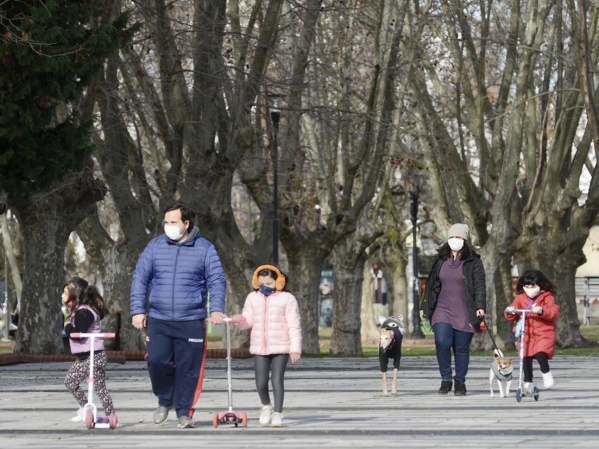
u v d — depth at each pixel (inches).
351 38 3784.5
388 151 4028.1
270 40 3262.8
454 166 4163.4
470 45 4050.2
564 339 4709.6
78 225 3695.9
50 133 2837.1
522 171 5516.7
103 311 1425.9
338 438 1180.5
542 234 4544.8
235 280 3814.0
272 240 3922.2
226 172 3457.2
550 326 1850.4
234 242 3811.5
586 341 4751.5
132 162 3540.8
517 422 1333.7
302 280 4047.7
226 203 3806.6
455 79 4392.2
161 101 3371.1
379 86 3700.8
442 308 1841.8
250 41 3501.5
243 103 3302.2
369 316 6141.7
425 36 4151.1
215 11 3154.5
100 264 3705.7
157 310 1311.5
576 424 1301.7
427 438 1168.2
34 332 3339.1
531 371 1867.6
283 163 3804.1
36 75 2655.0
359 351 4111.7
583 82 3302.2
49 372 2743.6
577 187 4436.5
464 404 1642.5
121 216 3636.8
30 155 2741.1
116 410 1600.6
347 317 4092.0
